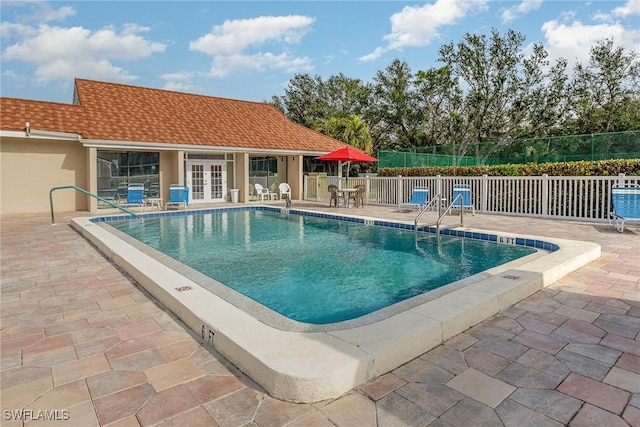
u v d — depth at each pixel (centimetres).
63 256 711
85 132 1454
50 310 428
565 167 1208
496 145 1664
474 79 3197
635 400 244
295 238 994
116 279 554
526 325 365
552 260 541
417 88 3506
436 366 291
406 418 230
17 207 1427
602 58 3039
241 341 296
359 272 655
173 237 1020
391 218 1202
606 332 348
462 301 377
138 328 376
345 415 235
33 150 1445
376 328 315
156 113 1819
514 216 1236
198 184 1850
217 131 1867
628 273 542
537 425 222
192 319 367
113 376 286
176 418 235
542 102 3083
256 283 596
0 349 333
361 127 2817
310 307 492
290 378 248
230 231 1118
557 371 281
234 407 245
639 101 2977
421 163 1891
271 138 2022
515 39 3075
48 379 282
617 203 927
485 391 257
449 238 938
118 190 1614
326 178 1988
